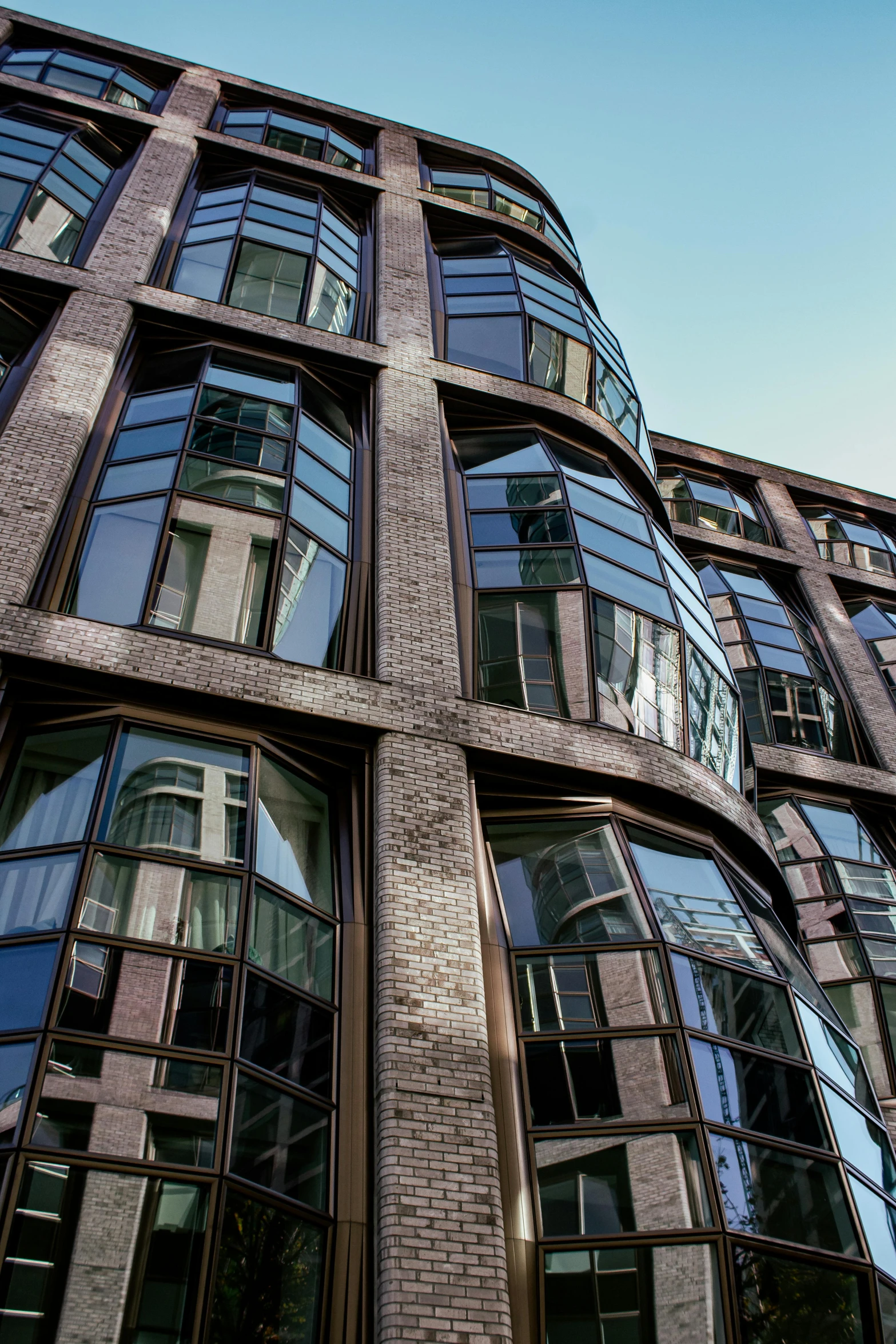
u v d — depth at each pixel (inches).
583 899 448.5
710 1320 329.1
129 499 528.7
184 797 416.5
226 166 872.3
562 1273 339.0
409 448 636.7
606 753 508.4
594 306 946.7
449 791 461.1
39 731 427.2
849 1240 362.9
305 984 390.3
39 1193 297.3
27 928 358.3
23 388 569.0
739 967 441.1
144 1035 341.1
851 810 845.8
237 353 660.7
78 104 848.9
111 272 674.8
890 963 711.1
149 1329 285.7
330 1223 336.5
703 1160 361.7
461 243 896.3
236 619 500.4
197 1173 316.8
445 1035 380.2
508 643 553.0
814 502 1206.3
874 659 1000.9
